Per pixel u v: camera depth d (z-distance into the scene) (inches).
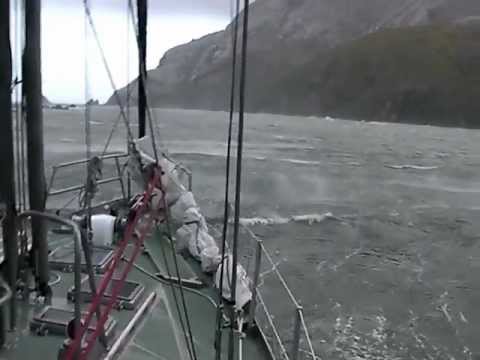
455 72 7726.4
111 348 161.0
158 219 244.7
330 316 629.0
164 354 170.2
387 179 1973.4
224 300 208.2
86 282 198.1
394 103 7475.4
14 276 150.8
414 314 658.2
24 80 159.6
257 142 3371.1
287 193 1509.6
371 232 1105.4
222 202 1171.3
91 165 173.9
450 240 1074.1
